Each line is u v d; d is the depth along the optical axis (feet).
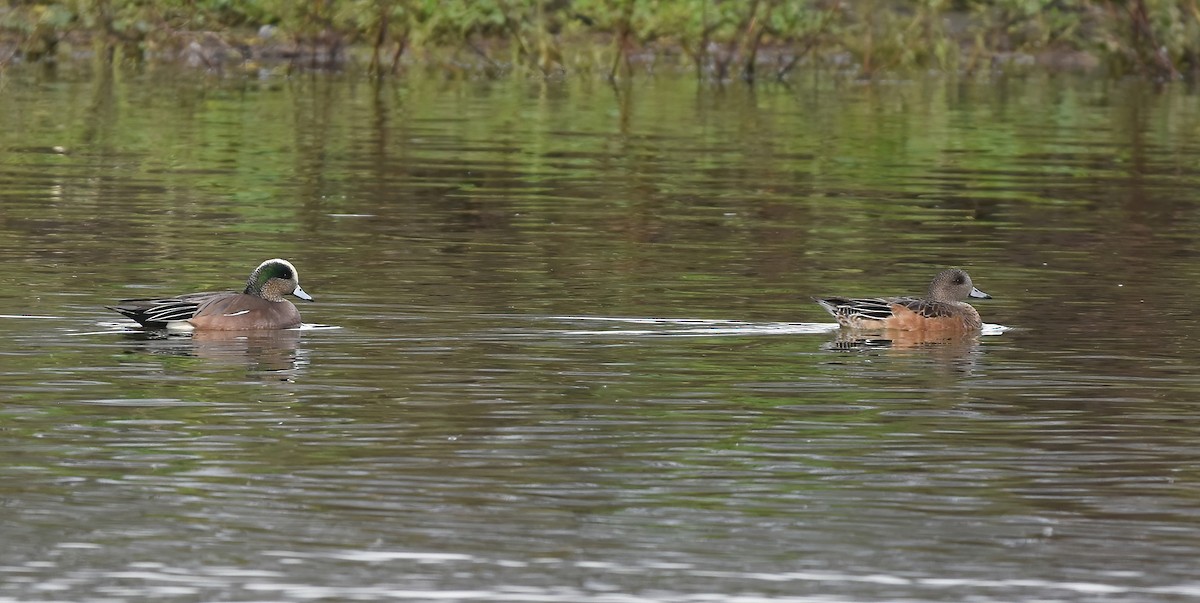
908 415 57.26
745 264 83.61
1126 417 57.41
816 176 113.91
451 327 68.85
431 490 48.93
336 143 125.18
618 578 42.88
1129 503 48.67
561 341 66.95
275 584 42.16
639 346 66.49
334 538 45.14
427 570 43.19
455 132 133.18
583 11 183.11
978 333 70.28
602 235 90.68
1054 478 50.75
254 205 98.02
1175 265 85.10
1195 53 192.44
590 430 54.80
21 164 111.75
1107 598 42.04
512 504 47.78
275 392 58.54
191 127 132.46
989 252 88.17
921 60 192.75
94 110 141.69
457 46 186.91
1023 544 45.39
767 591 42.14
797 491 49.19
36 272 78.02
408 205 99.09
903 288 78.69
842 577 43.09
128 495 48.03
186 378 60.23
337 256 83.25
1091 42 197.67
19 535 45.01
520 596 41.63
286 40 187.32
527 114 146.92
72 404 56.65
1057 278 81.71
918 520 47.11
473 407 57.26
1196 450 53.62
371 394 58.59
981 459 52.42
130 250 83.82
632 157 121.19
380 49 191.93
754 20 185.57
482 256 83.97
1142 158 125.39
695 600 41.47
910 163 121.08
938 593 42.16
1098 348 67.51
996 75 191.42
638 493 48.93
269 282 70.13
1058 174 116.67
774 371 63.10
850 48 191.21
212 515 46.65
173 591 41.68
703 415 56.80
